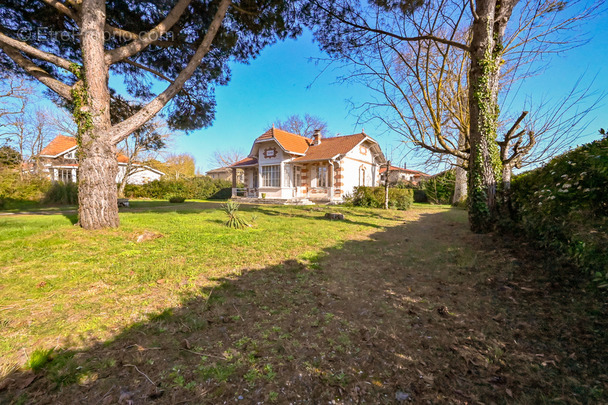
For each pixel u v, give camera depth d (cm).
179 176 3588
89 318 268
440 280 398
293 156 2177
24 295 315
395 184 3017
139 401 169
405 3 753
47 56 645
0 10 746
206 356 217
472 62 677
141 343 231
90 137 655
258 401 174
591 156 325
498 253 477
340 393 183
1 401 164
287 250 555
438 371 206
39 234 588
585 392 177
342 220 1047
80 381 184
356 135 2234
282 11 870
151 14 881
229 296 333
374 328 268
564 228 357
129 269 405
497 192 653
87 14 649
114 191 688
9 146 2098
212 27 786
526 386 187
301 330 262
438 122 895
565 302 290
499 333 254
